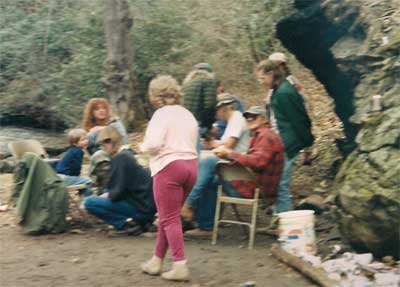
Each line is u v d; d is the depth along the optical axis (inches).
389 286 216.2
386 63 309.4
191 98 308.5
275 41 637.3
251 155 274.2
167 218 231.0
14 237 293.1
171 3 663.1
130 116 606.9
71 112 655.8
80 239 289.4
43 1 677.9
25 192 296.7
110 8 601.0
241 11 627.2
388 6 338.3
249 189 278.2
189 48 653.9
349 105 359.9
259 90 641.6
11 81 684.1
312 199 338.0
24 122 698.2
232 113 301.9
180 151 229.5
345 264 232.8
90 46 658.8
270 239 291.0
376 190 241.1
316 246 268.8
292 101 301.9
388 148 250.4
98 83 652.1
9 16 679.7
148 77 659.4
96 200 291.3
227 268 247.4
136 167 290.5
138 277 237.6
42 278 238.4
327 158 421.7
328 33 365.1
